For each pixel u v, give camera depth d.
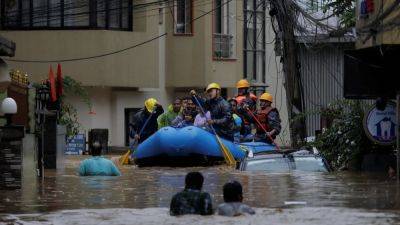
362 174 26.92
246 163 28.42
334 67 44.56
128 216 17.34
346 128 30.22
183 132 32.16
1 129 23.03
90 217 17.30
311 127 45.41
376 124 28.00
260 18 59.97
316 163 28.23
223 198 18.58
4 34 50.12
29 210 18.55
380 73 28.69
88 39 50.12
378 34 27.00
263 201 19.58
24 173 27.31
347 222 16.14
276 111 35.38
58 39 50.06
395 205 18.66
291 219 16.53
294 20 36.53
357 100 30.83
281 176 25.75
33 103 28.84
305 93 45.00
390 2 26.50
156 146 32.34
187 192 17.33
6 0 49.75
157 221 16.56
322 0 44.97
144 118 36.28
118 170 28.69
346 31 32.75
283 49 37.00
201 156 32.34
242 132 36.62
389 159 28.67
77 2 50.12
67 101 50.16
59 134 31.58
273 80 61.34
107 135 46.91
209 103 33.81
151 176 27.48
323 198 20.11
